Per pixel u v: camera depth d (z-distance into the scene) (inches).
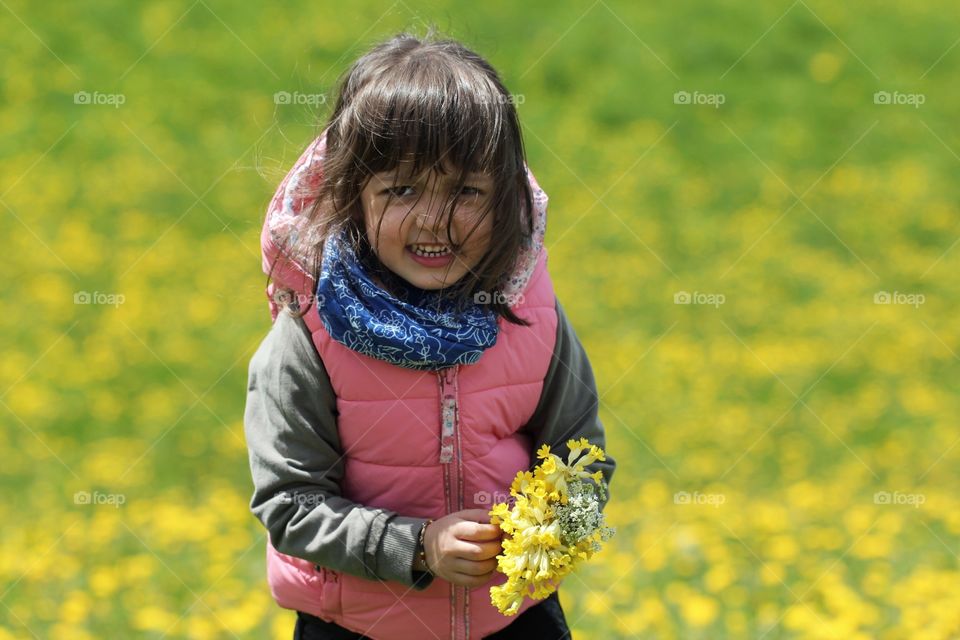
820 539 292.7
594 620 249.6
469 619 163.0
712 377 414.3
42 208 536.4
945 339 460.1
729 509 313.0
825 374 422.6
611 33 709.3
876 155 625.3
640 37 708.0
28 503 317.4
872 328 466.3
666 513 310.0
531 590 154.4
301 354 154.0
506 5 717.9
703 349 437.1
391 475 157.9
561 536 146.9
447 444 156.5
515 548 146.3
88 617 251.9
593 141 620.1
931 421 386.0
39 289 469.7
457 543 149.0
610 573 272.8
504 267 151.8
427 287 150.6
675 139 630.5
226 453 354.0
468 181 145.9
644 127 634.8
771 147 625.3
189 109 622.8
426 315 150.4
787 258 529.0
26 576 271.9
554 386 164.2
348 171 149.4
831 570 276.8
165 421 375.6
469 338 150.8
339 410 155.5
